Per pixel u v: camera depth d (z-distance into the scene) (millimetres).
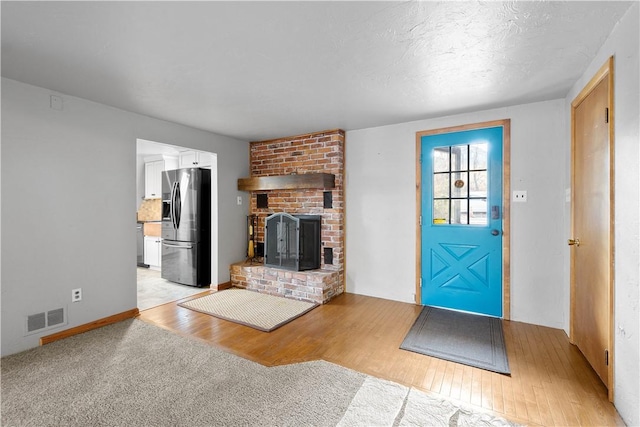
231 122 3648
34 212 2539
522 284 3068
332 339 2691
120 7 1510
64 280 2723
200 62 2121
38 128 2555
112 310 3074
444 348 2508
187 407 1780
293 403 1821
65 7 1504
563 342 2607
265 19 1621
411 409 1766
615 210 1753
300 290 3787
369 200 3930
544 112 2941
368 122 3664
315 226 4105
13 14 1559
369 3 1488
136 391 1931
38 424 1639
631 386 1578
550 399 1850
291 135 4312
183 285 4594
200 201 4445
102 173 2994
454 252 3404
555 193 2906
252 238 4680
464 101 2936
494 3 1493
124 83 2480
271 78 2389
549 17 1618
